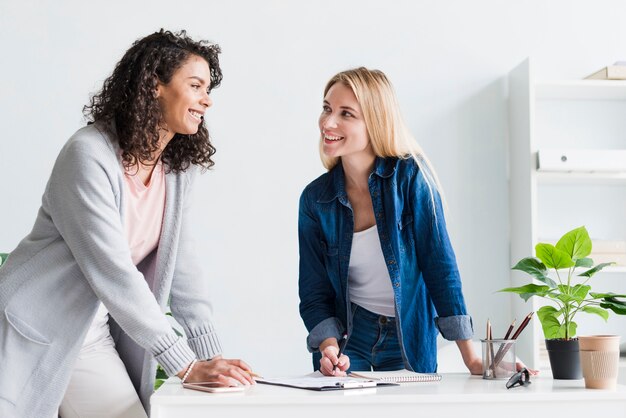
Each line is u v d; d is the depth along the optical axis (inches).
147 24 134.6
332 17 136.8
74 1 134.2
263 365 131.6
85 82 133.3
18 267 67.7
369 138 78.7
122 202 68.6
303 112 135.3
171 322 127.2
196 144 75.9
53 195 66.9
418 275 79.7
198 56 72.7
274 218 133.6
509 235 135.1
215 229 133.1
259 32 135.9
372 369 82.1
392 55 136.9
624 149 138.1
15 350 65.8
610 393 58.1
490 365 67.5
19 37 133.3
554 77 138.9
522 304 129.7
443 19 137.9
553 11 139.6
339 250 80.5
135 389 75.6
